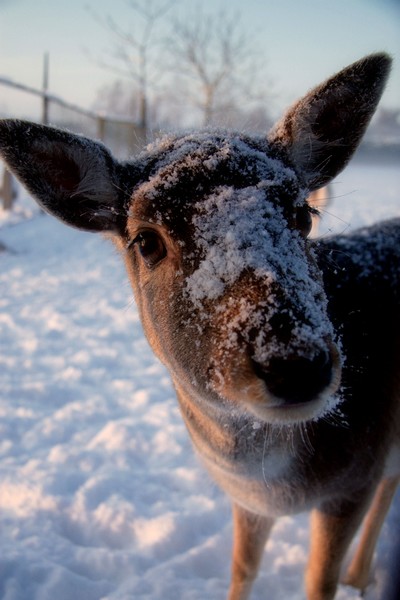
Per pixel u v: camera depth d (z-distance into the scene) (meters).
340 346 0.53
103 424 1.06
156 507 0.83
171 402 1.14
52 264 2.29
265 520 0.65
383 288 0.64
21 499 0.84
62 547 0.75
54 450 0.96
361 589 0.70
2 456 0.95
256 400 0.41
